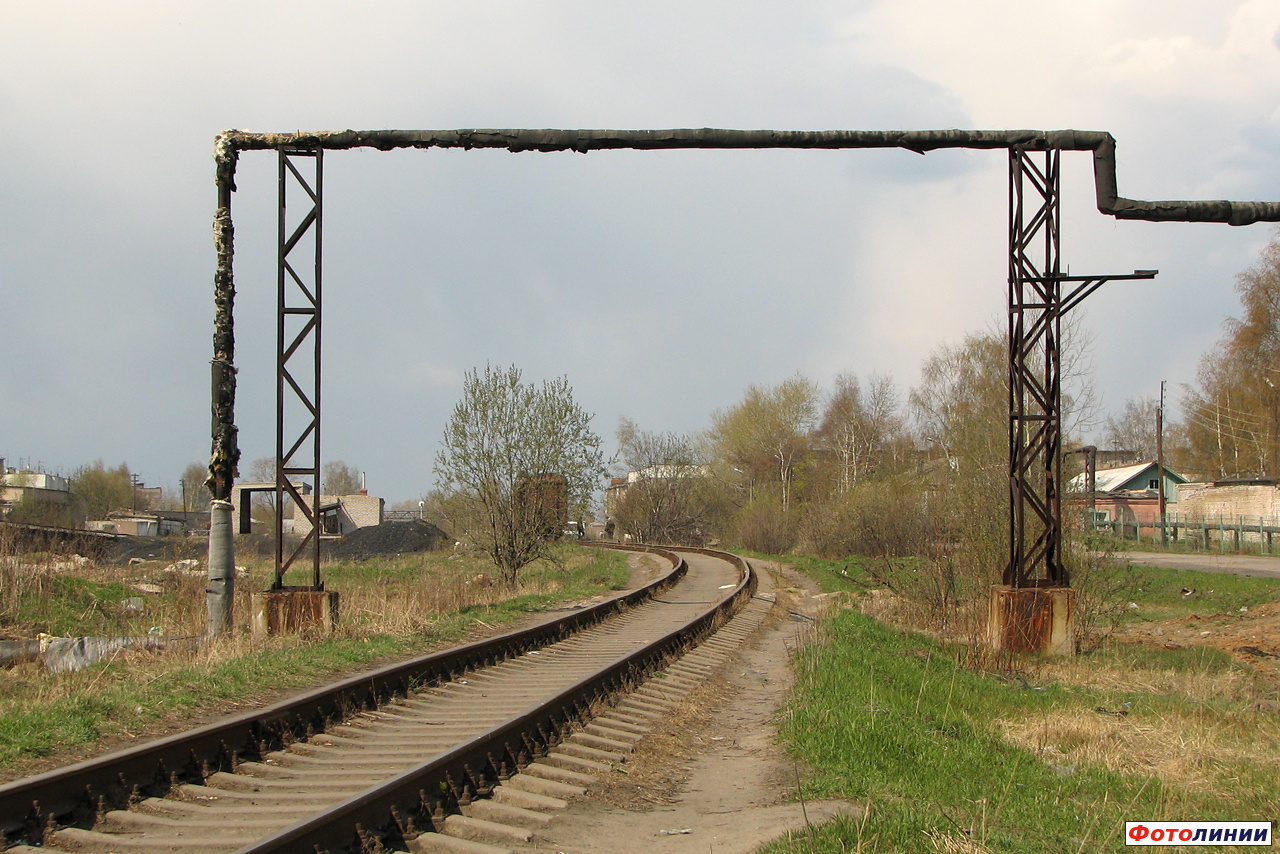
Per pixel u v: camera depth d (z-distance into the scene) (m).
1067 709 11.17
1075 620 15.68
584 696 9.31
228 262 14.07
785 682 12.38
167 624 15.16
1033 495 14.63
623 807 6.50
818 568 34.81
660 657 12.95
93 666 11.17
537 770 7.00
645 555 45.50
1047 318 14.32
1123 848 6.21
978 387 20.56
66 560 21.19
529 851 5.36
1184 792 7.68
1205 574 27.69
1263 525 45.16
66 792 5.66
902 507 36.09
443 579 24.97
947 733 9.38
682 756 8.18
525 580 28.25
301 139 13.95
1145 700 11.68
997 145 13.98
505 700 9.80
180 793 6.19
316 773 6.71
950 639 17.00
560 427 27.94
